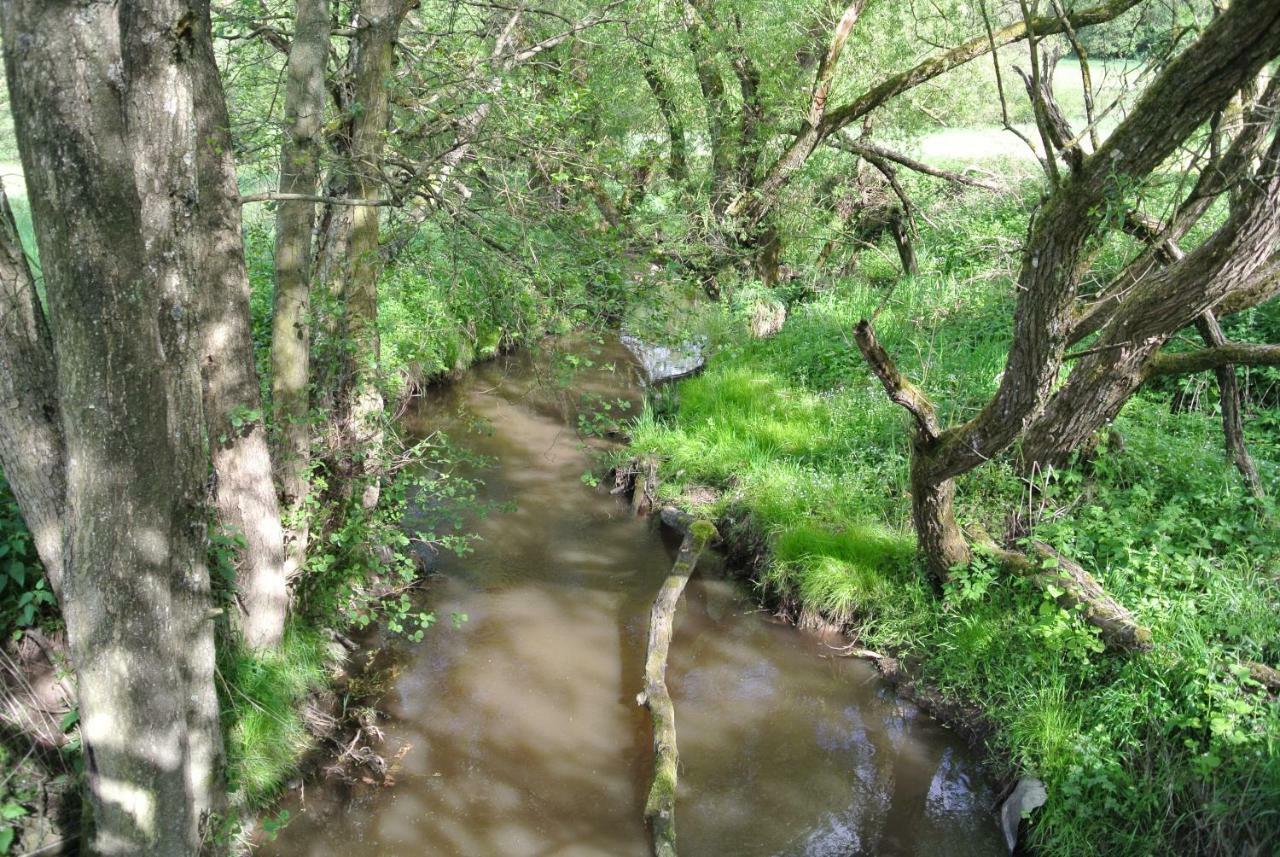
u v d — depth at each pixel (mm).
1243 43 3773
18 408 4133
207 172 5117
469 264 6664
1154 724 5164
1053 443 6820
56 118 3285
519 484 9836
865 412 9109
